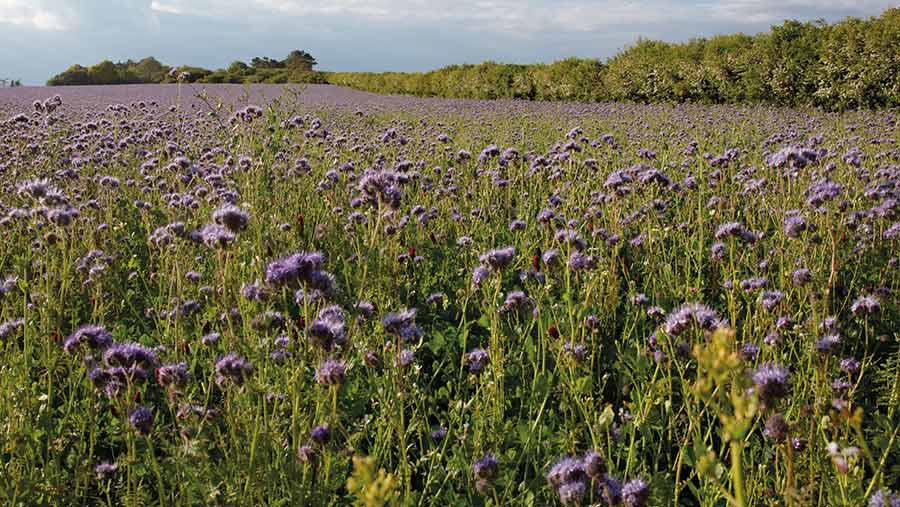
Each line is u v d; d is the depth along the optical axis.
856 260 5.98
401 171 8.07
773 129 15.16
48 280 4.36
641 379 4.05
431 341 4.85
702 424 4.01
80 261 5.60
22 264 5.82
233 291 4.75
